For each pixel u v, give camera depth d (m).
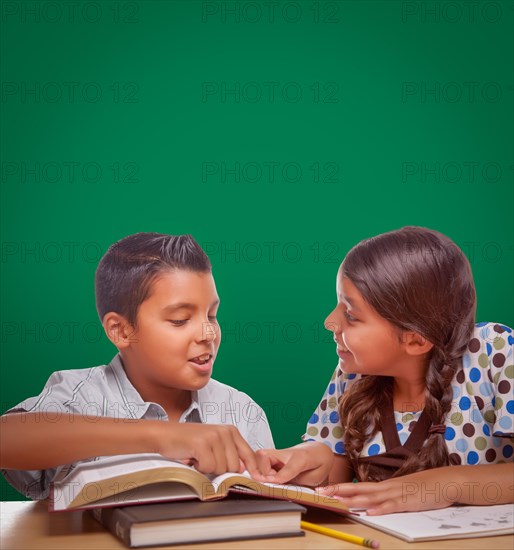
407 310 1.03
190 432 0.90
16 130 2.29
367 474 1.12
